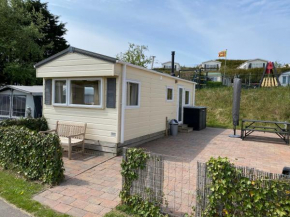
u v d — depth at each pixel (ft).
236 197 8.11
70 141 18.49
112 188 13.01
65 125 22.15
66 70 21.08
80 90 21.66
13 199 11.43
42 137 13.92
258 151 23.38
